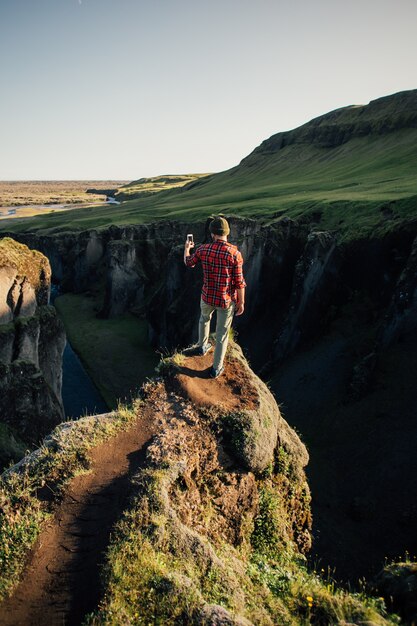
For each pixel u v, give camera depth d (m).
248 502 8.33
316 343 43.38
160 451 7.71
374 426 32.16
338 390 37.25
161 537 6.18
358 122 140.38
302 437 34.06
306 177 121.75
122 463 7.70
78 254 86.56
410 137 115.56
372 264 44.19
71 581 5.82
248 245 52.03
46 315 32.53
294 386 40.12
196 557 6.20
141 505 6.55
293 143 166.25
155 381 9.73
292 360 43.44
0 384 26.14
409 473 27.84
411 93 131.25
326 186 89.38
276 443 9.54
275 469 9.36
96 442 8.12
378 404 33.41
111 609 5.21
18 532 6.53
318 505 26.84
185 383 9.38
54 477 7.54
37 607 5.53
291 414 37.19
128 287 72.19
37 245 100.81
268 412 9.23
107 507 6.89
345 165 121.06
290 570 7.89
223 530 7.69
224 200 99.88
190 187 178.50
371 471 29.09
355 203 55.12
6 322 28.70
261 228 53.97
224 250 8.38
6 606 5.56
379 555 23.03
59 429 8.58
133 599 5.39
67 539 6.44
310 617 6.14
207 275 8.71
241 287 8.60
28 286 30.56
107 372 51.72
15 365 27.44
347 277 46.12
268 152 174.00
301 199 71.56
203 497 7.67
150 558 5.88
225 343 9.38
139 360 54.97
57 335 33.78
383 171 94.00
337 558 22.58
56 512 6.91
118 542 6.07
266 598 6.44
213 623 5.14
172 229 80.75
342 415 34.38
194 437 8.23
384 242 43.38
